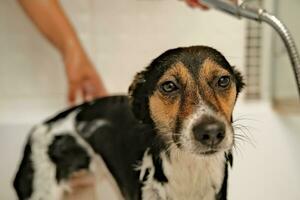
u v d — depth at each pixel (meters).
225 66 0.45
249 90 0.85
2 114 1.14
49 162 0.64
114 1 1.06
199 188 0.47
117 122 0.55
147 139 0.49
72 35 1.10
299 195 0.65
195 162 0.45
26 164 0.67
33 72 1.22
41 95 1.21
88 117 0.61
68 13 1.14
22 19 1.21
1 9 1.20
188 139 0.43
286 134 0.74
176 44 0.58
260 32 0.86
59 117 0.67
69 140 0.62
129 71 0.65
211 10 0.78
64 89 1.21
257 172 0.59
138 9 0.99
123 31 1.03
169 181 0.47
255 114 0.69
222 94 0.44
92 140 0.59
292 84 0.88
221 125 0.43
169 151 0.46
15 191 0.71
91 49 1.10
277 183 0.64
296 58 0.64
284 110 0.81
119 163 0.53
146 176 0.49
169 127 0.45
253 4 0.70
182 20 0.85
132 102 0.50
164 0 0.91
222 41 0.63
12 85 1.22
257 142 0.62
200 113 0.43
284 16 0.87
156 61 0.46
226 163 0.48
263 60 0.89
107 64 1.07
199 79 0.43
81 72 1.09
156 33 0.82
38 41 1.21
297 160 0.69
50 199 0.63
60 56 1.19
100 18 1.10
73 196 0.62
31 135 0.69
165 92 0.44
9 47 1.23
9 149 1.07
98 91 1.07
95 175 0.60
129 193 0.52
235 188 0.52
